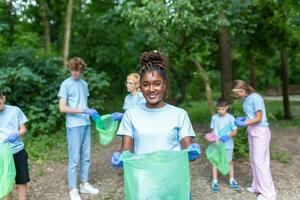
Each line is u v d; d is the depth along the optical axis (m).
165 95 2.77
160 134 2.50
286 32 11.70
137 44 12.73
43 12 14.61
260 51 12.55
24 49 10.22
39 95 9.32
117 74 13.63
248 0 8.97
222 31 9.51
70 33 12.80
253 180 5.29
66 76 9.64
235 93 5.12
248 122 4.91
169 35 8.28
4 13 13.79
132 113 2.58
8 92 8.91
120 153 2.42
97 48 13.05
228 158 5.37
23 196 4.41
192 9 6.96
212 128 5.48
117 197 5.19
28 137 8.14
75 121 5.00
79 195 5.21
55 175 6.17
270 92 28.20
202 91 21.98
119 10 7.71
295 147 7.82
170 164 2.29
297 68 27.83
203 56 11.12
